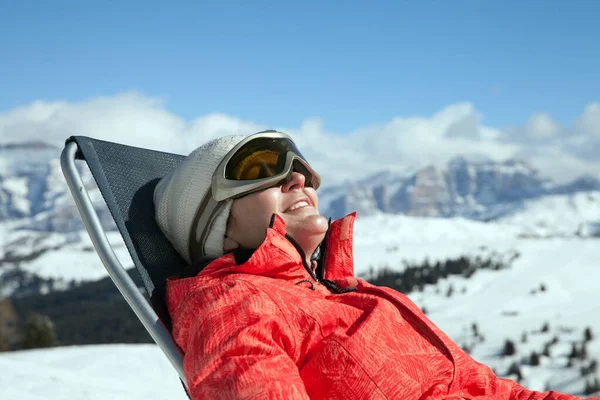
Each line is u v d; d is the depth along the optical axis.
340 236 2.16
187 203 2.04
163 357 18.30
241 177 1.92
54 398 8.55
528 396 1.97
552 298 129.62
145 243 2.23
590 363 74.81
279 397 1.38
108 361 17.55
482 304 124.44
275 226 1.82
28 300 178.25
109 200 2.28
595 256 167.25
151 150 2.68
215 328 1.55
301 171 2.02
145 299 1.94
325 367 1.61
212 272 1.85
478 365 1.96
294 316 1.66
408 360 1.70
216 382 1.44
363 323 1.71
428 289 139.50
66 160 2.30
